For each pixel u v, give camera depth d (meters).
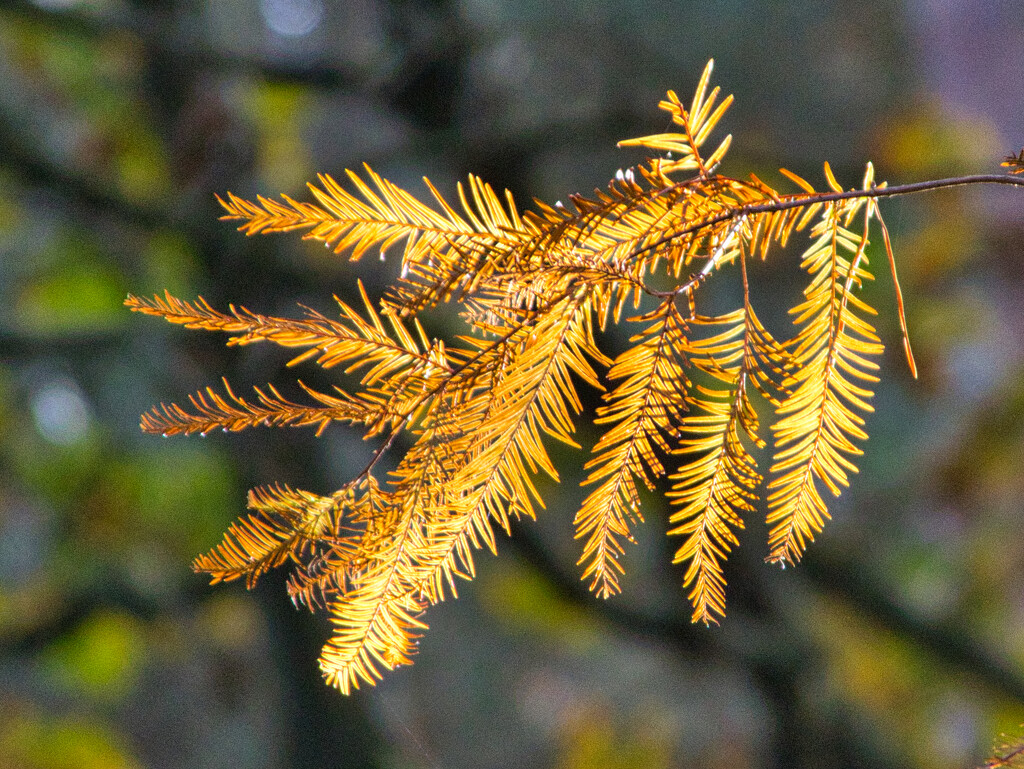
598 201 1.13
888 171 5.15
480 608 7.44
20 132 5.19
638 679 8.24
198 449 5.84
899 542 5.99
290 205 1.13
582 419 2.72
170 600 5.86
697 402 1.15
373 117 5.51
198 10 4.80
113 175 5.61
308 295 4.48
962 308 5.57
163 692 8.37
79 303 5.79
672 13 5.14
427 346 1.14
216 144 4.86
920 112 5.38
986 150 5.27
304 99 5.18
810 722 4.89
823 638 5.87
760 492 3.68
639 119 4.48
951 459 5.88
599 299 1.14
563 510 5.04
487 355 1.14
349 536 1.15
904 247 5.54
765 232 1.15
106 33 4.40
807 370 1.16
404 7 4.37
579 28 4.97
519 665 8.47
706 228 1.15
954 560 5.91
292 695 5.11
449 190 4.75
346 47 5.40
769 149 5.11
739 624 4.86
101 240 5.73
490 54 4.76
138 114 5.45
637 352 1.15
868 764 4.98
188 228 4.66
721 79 5.23
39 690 7.54
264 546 1.14
